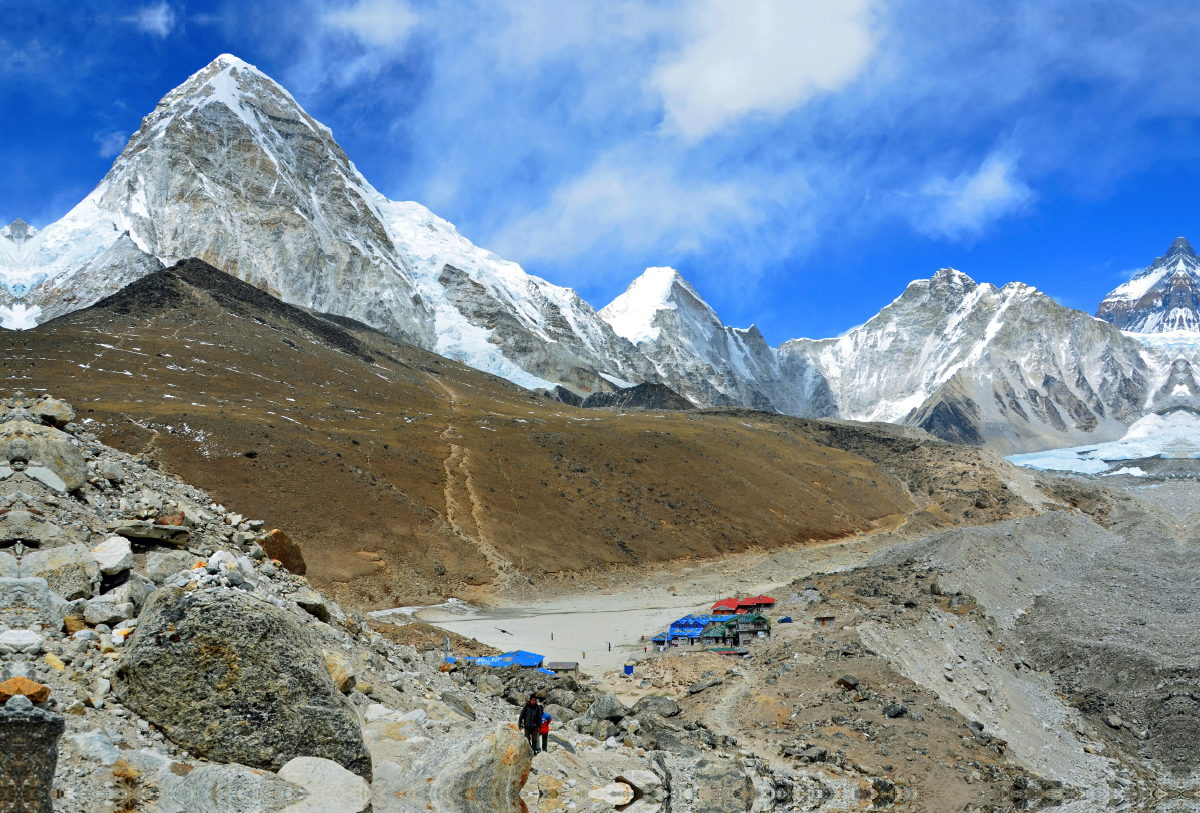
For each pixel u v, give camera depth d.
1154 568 109.88
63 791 8.23
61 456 15.50
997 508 184.00
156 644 10.61
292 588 17.86
